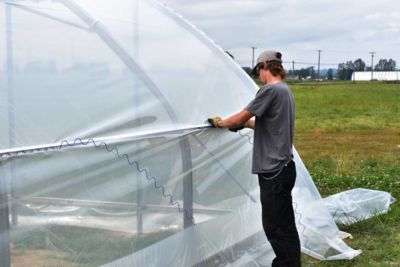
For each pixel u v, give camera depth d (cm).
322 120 2077
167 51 492
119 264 392
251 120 495
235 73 554
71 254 362
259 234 530
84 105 391
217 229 481
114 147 393
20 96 357
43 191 347
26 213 338
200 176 469
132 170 405
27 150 338
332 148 1357
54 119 367
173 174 441
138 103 432
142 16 501
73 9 433
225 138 503
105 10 465
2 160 325
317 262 531
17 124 348
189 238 450
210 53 541
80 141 372
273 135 446
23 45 376
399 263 530
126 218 399
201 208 467
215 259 474
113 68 427
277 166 446
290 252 455
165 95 457
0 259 323
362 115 2278
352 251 545
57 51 395
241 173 518
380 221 651
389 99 3450
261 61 461
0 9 375
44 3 411
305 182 573
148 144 420
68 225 361
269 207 451
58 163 356
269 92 442
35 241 342
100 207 381
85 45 419
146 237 414
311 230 548
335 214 664
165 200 431
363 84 7338
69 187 362
